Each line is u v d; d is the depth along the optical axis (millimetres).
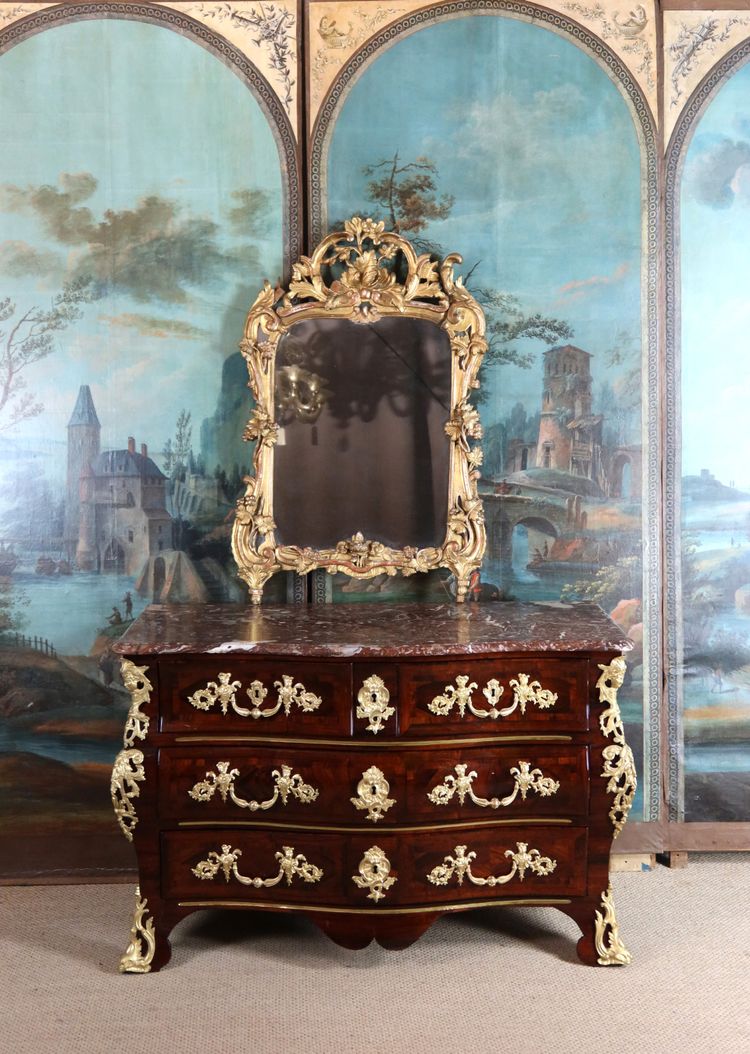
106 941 3590
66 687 4078
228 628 3471
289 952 3502
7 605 4066
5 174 3961
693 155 4020
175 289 4000
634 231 4020
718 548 4102
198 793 3311
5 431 4023
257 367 3924
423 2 3955
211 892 3357
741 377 4070
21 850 4086
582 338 4047
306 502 3969
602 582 4105
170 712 3305
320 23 3959
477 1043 2957
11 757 4082
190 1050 2939
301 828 3311
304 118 3975
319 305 3928
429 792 3279
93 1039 2996
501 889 3357
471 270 4023
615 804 3311
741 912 3725
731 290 4051
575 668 3303
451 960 3436
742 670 4125
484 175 3998
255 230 3990
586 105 3988
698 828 4125
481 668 3291
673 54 3992
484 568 4105
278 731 3295
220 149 3969
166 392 4027
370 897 3285
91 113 3955
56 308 3998
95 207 3975
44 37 3939
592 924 3371
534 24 3969
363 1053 2916
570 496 4082
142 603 4078
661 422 4074
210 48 3953
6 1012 3145
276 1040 2986
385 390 3961
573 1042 2957
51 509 4051
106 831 4086
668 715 4113
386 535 3982
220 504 4062
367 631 3418
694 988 3238
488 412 4066
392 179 3994
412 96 3977
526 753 3324
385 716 3242
